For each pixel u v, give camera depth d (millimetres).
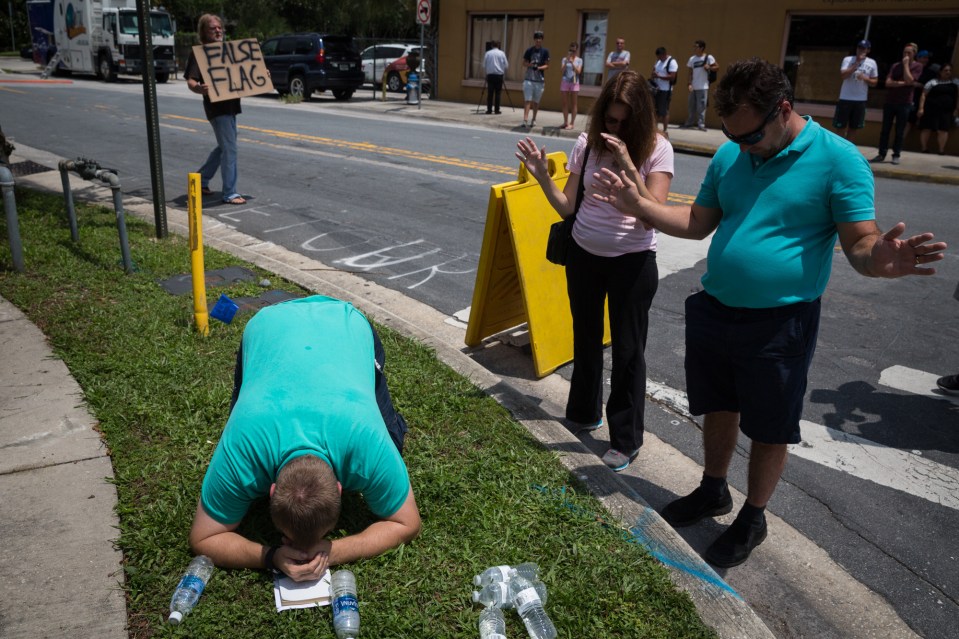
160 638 2494
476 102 22656
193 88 8516
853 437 4262
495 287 5043
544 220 4883
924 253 2436
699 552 3328
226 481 2582
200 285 4727
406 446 3693
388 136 14922
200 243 4664
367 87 28500
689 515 3471
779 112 2668
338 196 9500
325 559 2709
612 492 3482
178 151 12438
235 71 8375
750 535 3234
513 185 4727
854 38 15609
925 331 5742
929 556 3346
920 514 3623
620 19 18797
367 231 7977
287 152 12625
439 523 3148
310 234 7816
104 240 6629
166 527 2969
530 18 20797
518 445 3803
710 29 17359
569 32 19812
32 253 6059
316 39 21656
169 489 3219
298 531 2426
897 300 6371
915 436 4285
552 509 3271
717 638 2688
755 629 2746
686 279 6773
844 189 2666
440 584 2797
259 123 16359
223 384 4113
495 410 4125
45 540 2885
